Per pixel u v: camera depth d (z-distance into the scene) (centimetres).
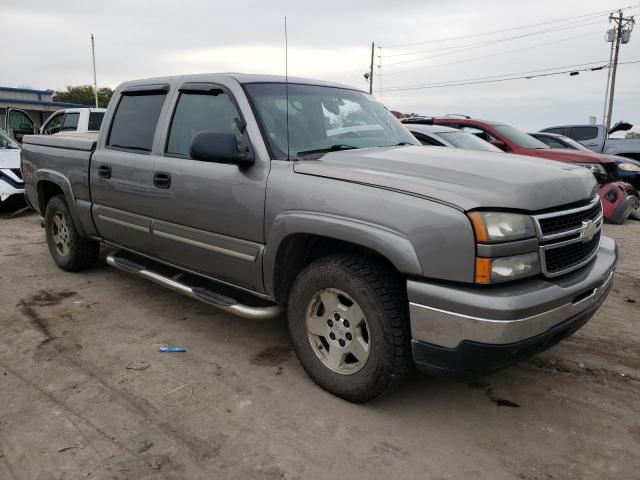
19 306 450
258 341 389
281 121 345
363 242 271
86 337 391
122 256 487
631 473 251
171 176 378
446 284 252
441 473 249
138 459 255
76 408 297
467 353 250
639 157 1371
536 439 277
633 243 727
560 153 864
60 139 511
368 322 280
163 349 372
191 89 386
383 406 304
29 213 901
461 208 246
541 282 261
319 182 295
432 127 790
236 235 341
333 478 245
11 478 241
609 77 3644
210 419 289
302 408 300
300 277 312
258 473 247
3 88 3466
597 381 338
